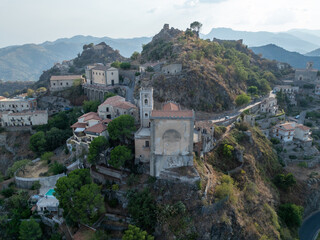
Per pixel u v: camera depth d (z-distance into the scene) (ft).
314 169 330.34
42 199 221.05
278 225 229.86
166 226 184.24
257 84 489.26
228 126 313.73
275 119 383.65
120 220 201.16
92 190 192.24
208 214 191.83
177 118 195.72
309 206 289.12
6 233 202.28
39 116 392.88
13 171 264.52
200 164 223.92
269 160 301.43
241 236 198.18
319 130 409.28
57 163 264.11
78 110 409.49
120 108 290.97
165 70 391.45
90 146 229.45
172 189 201.36
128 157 216.74
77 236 190.19
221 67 425.69
